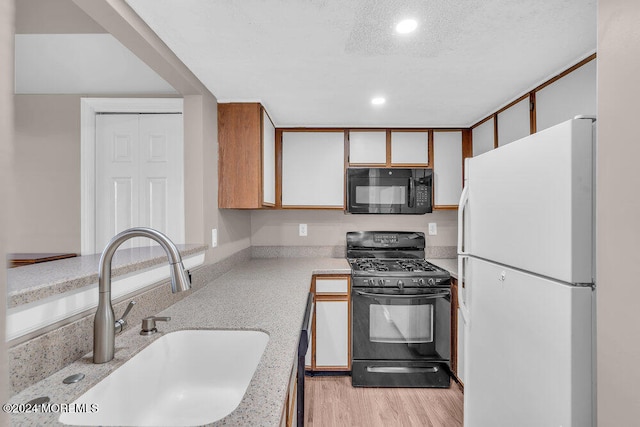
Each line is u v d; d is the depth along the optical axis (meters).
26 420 0.66
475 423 1.56
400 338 2.44
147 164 2.27
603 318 0.81
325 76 1.82
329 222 3.19
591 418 0.97
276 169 2.86
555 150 1.04
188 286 0.90
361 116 2.57
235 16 1.24
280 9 1.20
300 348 1.23
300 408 1.41
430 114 2.51
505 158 1.32
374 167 2.85
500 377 1.34
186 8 1.19
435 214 3.19
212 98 2.11
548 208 1.07
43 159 2.18
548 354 1.06
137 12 1.21
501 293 1.33
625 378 0.75
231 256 2.48
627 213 0.74
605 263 0.80
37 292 0.77
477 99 2.19
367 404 2.21
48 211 2.18
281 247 3.18
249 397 0.74
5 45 0.30
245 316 1.34
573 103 1.65
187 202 1.93
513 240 1.26
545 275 1.08
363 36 1.40
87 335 0.96
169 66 1.54
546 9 1.21
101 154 2.26
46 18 1.91
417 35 1.39
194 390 1.18
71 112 2.19
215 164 2.16
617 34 0.75
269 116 2.53
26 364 0.77
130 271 1.14
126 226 2.27
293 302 1.55
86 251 2.18
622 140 0.75
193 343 1.21
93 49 2.19
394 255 3.10
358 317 2.45
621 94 0.75
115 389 0.89
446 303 2.43
